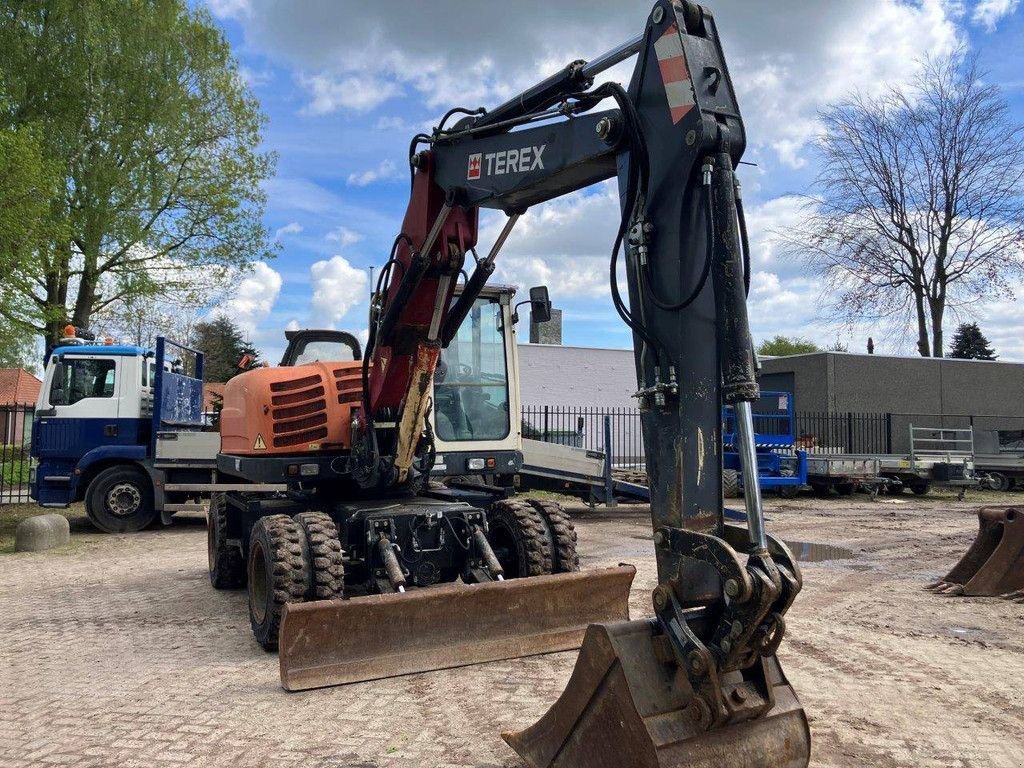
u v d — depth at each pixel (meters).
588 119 3.93
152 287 20.17
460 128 4.96
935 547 10.41
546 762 3.18
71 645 5.67
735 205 3.09
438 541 5.91
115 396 11.99
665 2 3.30
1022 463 19.92
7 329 15.46
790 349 68.19
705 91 3.16
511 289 8.59
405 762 3.59
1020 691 4.57
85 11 18.19
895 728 4.00
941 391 26.44
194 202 20.81
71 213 18.52
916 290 28.47
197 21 20.48
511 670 4.87
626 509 15.45
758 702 2.88
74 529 12.48
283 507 6.64
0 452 20.95
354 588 6.17
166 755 3.71
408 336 5.75
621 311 3.38
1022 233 26.61
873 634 5.85
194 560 9.45
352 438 6.25
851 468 17.61
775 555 2.81
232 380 7.28
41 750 3.79
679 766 2.75
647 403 3.24
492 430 8.38
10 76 17.69
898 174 28.19
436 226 5.11
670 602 2.91
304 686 4.54
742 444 2.86
